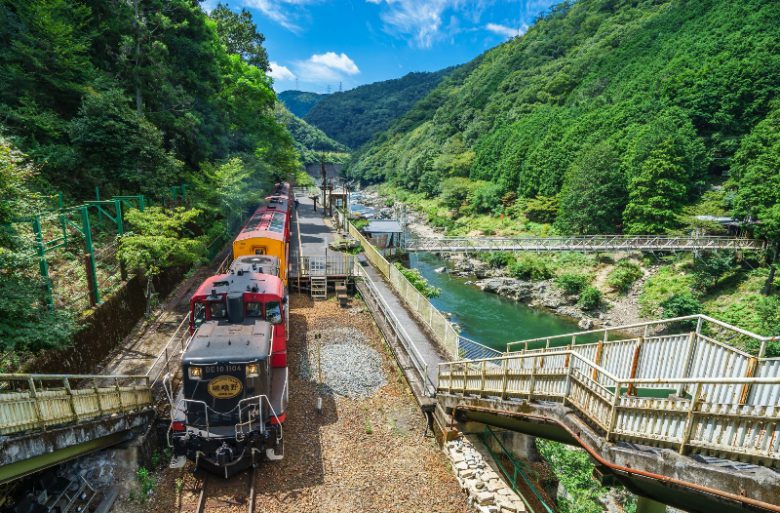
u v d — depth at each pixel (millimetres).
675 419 4980
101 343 12078
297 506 8016
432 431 10898
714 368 6094
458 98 120062
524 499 9320
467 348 15859
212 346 9070
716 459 4664
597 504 11938
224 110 33781
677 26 68312
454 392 10750
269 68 54875
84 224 12078
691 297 29016
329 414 11227
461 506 8297
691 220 36688
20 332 8234
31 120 16047
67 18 19641
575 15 116062
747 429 4195
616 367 8078
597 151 45562
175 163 19531
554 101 84688
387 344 15477
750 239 32906
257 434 8477
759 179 33125
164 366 11961
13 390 8609
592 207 44031
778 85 42438
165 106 23781
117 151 17609
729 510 4355
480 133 91875
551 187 55844
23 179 9062
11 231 8711
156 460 8805
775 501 3793
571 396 6973
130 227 17422
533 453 12094
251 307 10773
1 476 5613
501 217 60719
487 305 33688
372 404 11859
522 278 38750
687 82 48875
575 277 34281
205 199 22234
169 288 17812
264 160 39062
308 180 65625
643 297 32062
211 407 8750
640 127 47656
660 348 7133
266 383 9164
